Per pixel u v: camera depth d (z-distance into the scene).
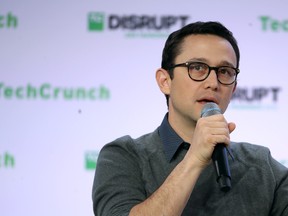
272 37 6.55
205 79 3.64
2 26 6.62
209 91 3.62
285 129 6.39
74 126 6.45
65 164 6.39
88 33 6.60
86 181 6.37
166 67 3.87
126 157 3.78
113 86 6.50
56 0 6.66
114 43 6.57
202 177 3.72
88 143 6.43
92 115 6.46
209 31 3.77
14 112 6.48
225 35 3.79
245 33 6.57
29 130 6.45
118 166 3.73
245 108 6.41
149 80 6.51
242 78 6.47
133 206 3.49
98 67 6.55
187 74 3.68
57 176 6.36
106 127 6.44
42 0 6.70
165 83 3.96
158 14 6.60
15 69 6.55
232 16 6.59
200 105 3.64
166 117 3.93
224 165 3.23
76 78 6.53
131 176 3.70
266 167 3.81
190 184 3.29
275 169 3.84
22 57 6.57
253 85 6.46
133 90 6.49
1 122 6.46
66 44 6.59
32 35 6.61
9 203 6.32
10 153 6.41
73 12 6.64
